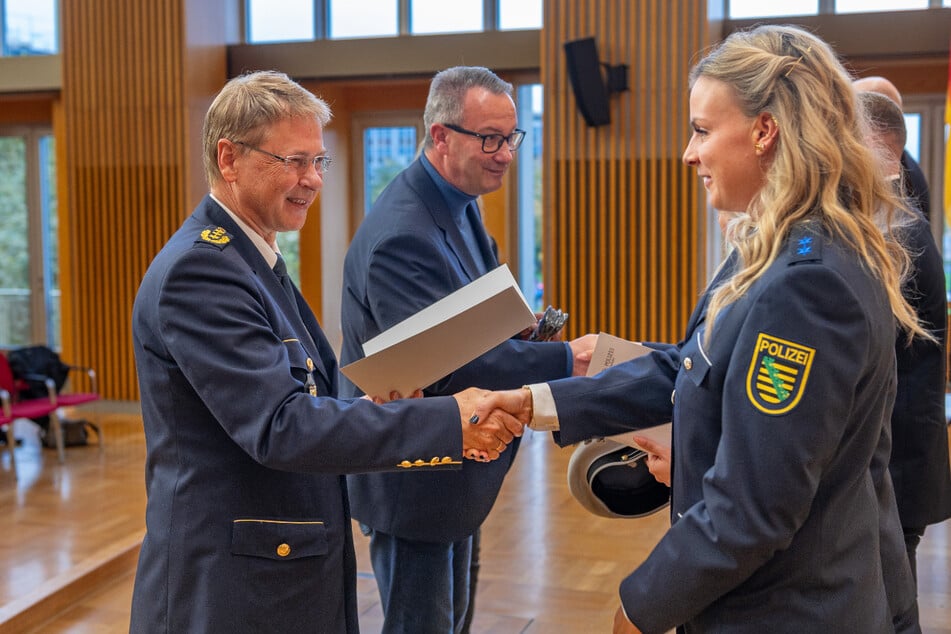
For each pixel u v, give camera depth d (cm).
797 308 121
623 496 209
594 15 715
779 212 128
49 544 441
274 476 160
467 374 209
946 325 216
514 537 437
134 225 816
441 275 218
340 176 869
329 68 809
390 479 221
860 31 707
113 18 806
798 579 128
